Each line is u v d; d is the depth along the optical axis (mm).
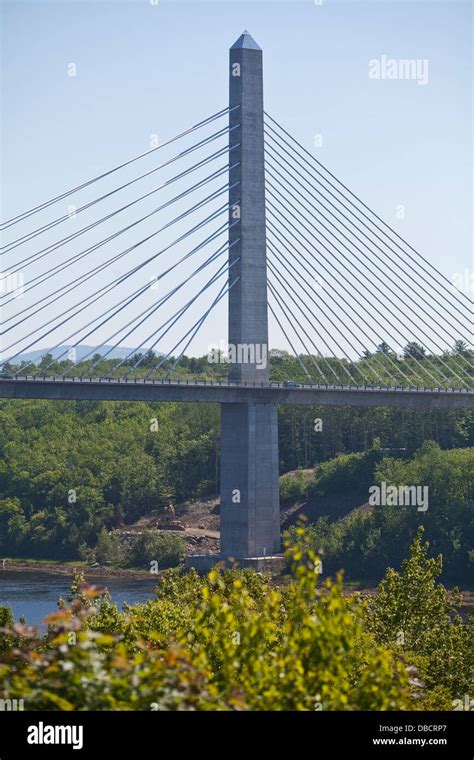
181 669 27406
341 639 29609
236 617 37938
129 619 67562
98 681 25125
